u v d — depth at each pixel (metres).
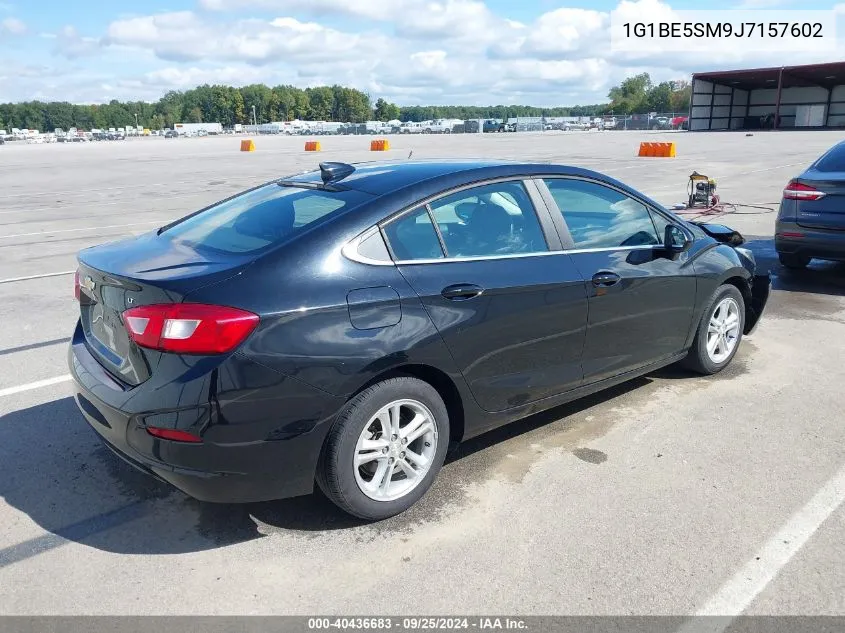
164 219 13.62
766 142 38.22
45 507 3.42
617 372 4.23
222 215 3.77
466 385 3.44
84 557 3.03
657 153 27.72
